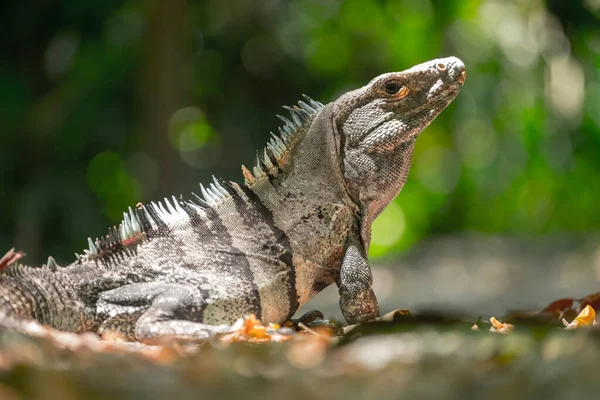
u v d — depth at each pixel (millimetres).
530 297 14008
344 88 24031
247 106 23375
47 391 3100
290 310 5926
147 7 19766
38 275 5285
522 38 23797
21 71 20781
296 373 3389
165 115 19844
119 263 5543
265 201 5930
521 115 24656
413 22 24359
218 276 5617
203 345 4355
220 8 23172
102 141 20938
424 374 3293
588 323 5668
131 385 3180
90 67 20938
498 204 26438
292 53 23531
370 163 5957
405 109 5996
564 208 25812
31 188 20078
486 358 3662
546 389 3125
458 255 21859
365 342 4602
